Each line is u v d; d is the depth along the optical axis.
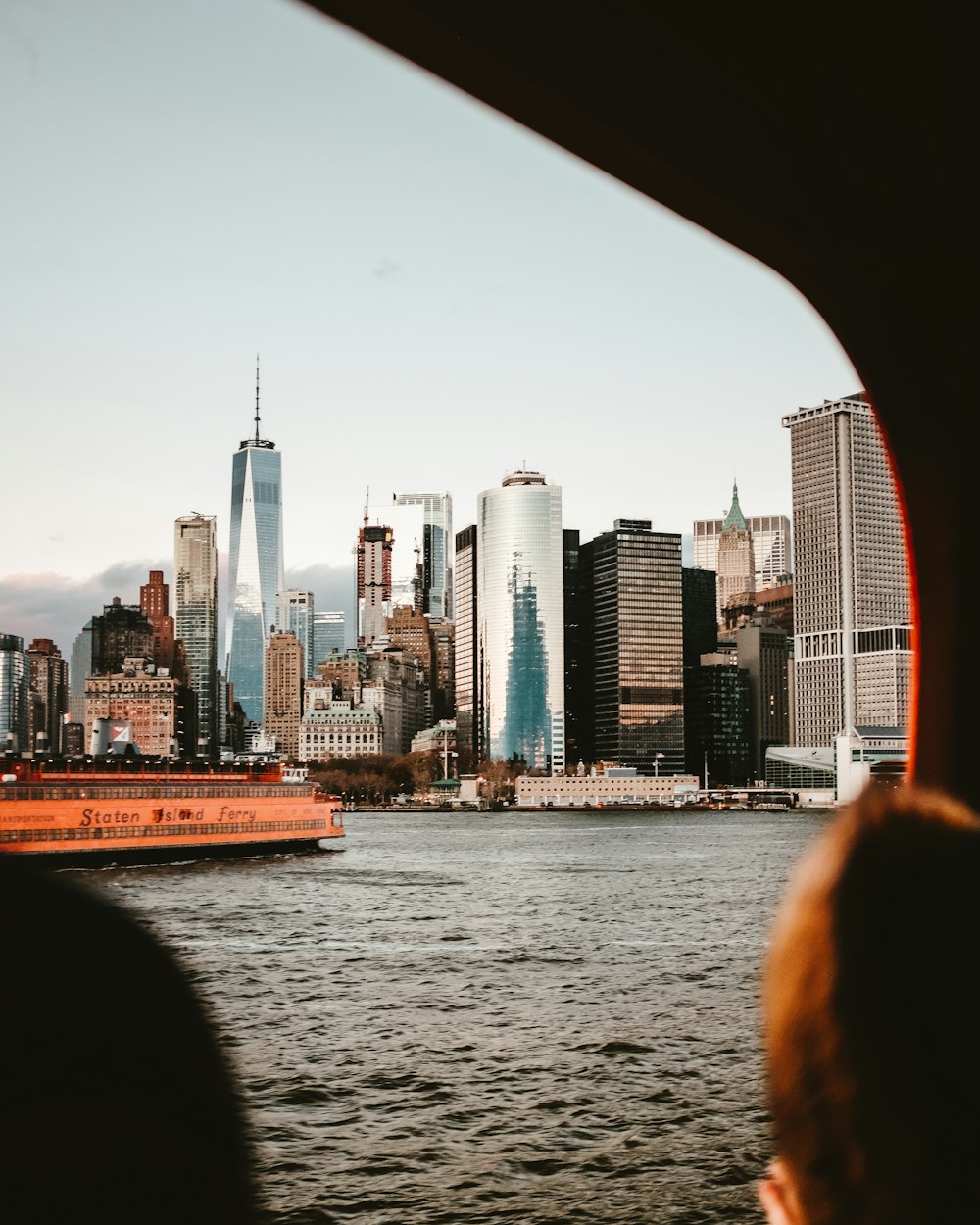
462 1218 22.97
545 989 47.09
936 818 1.57
